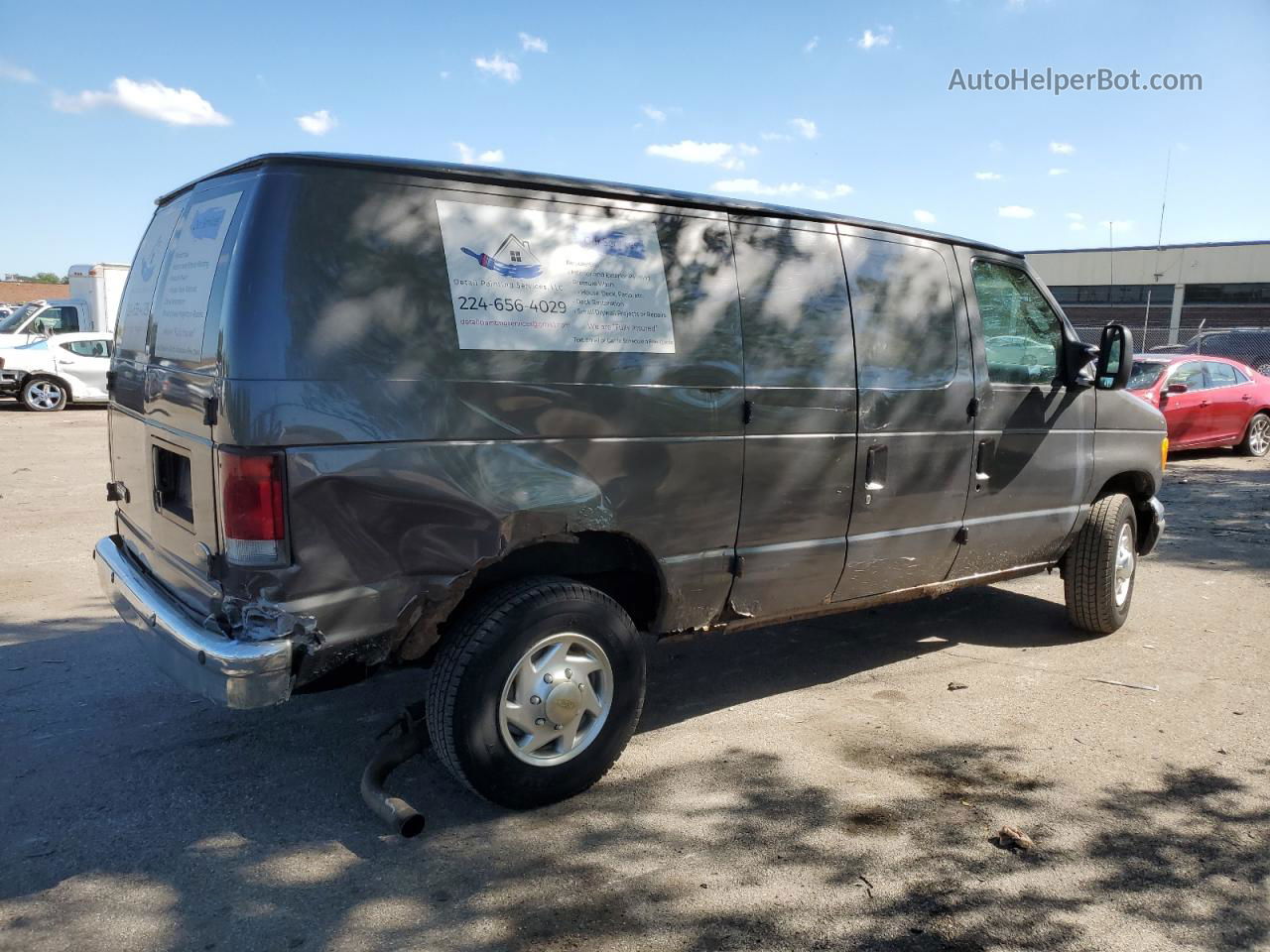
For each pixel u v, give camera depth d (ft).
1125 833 11.88
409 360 10.87
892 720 15.42
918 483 15.97
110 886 10.31
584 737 12.35
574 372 12.01
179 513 11.88
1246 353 70.59
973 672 17.75
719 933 9.71
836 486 14.82
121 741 13.87
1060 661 18.42
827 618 21.33
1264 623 21.11
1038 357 18.20
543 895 10.28
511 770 11.68
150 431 12.66
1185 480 42.57
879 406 15.23
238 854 10.97
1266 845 11.64
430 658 12.51
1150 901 10.43
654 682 17.03
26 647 17.79
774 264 14.17
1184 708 16.06
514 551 12.46
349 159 10.80
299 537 10.28
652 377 12.67
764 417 13.80
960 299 16.74
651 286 12.80
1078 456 18.86
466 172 11.48
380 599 10.79
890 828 11.91
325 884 10.41
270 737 14.10
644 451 12.60
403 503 10.82
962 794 12.85
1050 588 24.11
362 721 14.73
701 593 13.60
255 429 10.06
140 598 12.12
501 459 11.44
